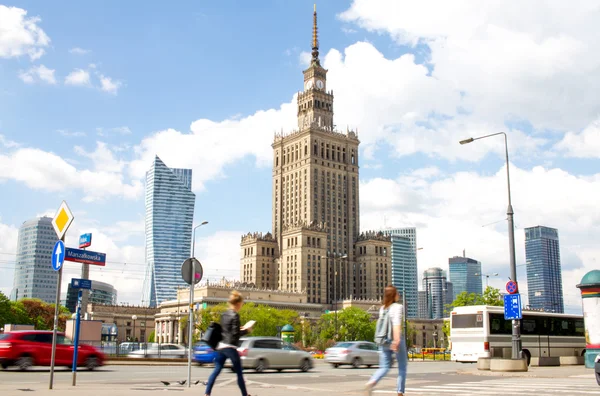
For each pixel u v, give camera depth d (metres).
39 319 182.75
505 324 60.75
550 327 64.81
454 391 27.77
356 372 48.62
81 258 53.75
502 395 25.41
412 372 47.81
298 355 49.62
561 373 43.59
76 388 27.00
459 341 61.31
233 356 20.64
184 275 30.78
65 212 26.62
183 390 26.39
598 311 47.84
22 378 37.06
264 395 24.97
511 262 48.31
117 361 61.66
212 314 178.00
